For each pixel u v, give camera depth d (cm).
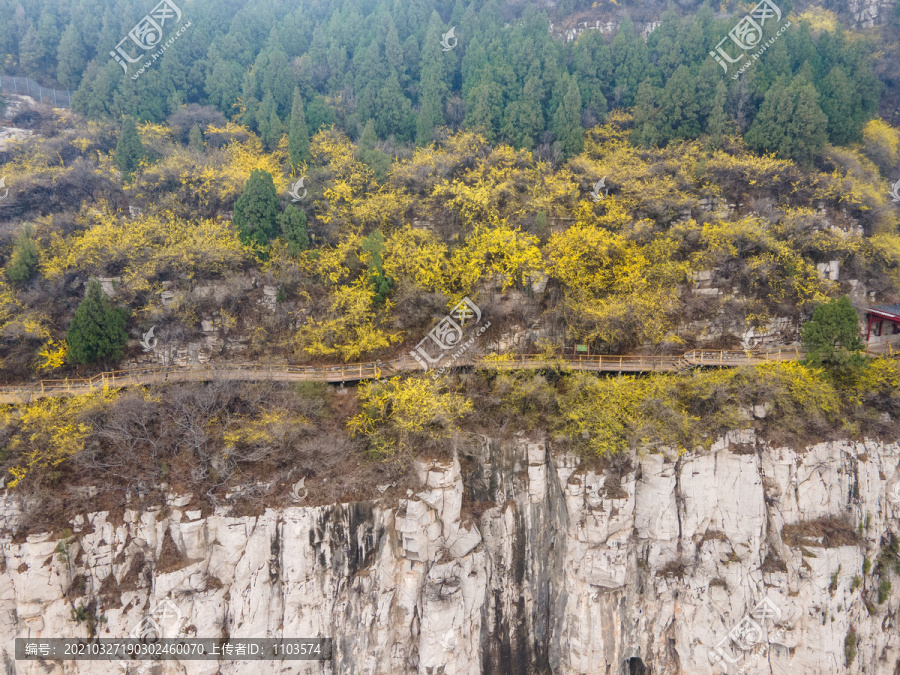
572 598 3109
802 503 3075
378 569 2889
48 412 2820
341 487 2859
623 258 3597
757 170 3931
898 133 4947
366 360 3481
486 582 3097
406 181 3972
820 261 3797
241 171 3919
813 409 3070
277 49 4862
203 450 2856
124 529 2738
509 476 3166
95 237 3425
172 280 3462
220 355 3475
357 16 5228
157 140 4188
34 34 5012
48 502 2669
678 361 3453
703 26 4838
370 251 3491
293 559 2764
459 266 3500
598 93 4559
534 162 4162
